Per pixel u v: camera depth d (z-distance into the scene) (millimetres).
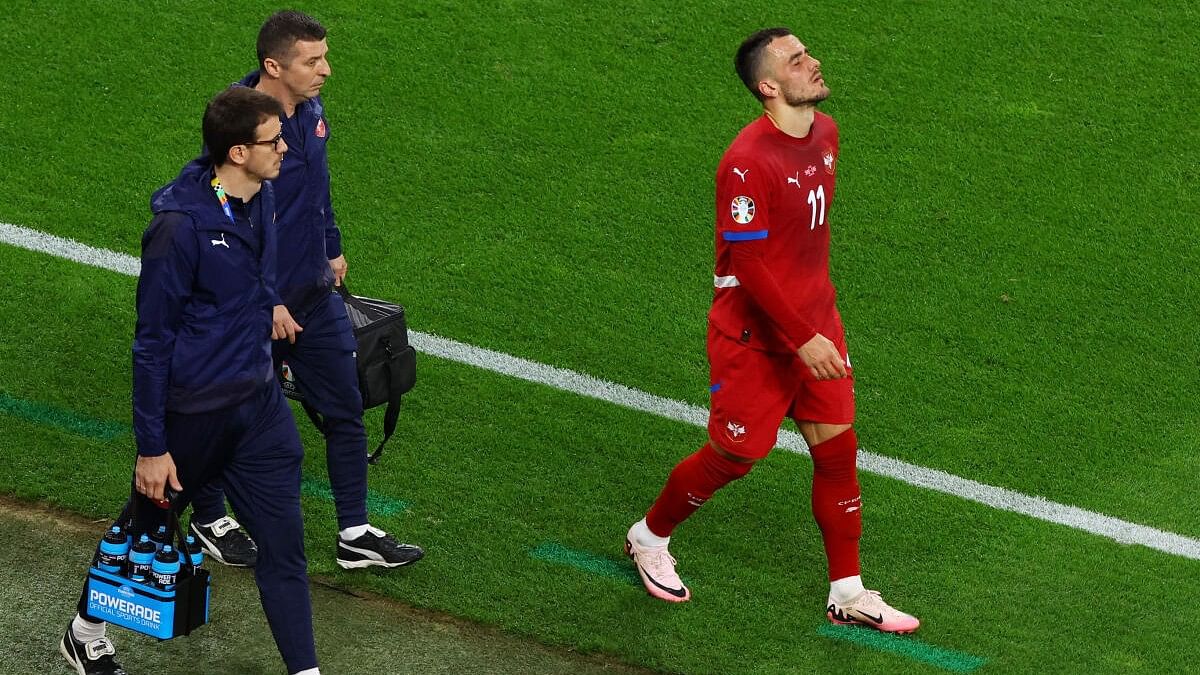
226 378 13258
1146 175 25578
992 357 21578
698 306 22422
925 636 16219
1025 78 27562
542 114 26344
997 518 18344
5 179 23875
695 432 19766
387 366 16844
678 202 24609
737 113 26641
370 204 24047
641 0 29109
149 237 12672
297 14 15156
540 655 15531
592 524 17812
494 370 20672
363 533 16562
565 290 22516
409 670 15109
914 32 28516
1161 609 16828
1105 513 18531
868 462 19328
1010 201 24938
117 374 19891
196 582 13586
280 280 15664
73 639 14078
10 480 17578
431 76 26969
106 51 26969
